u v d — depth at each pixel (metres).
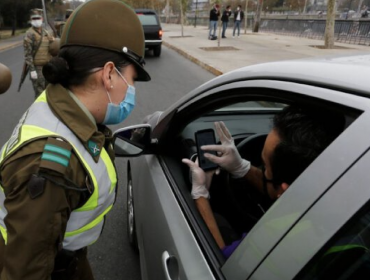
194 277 1.04
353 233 0.67
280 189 1.17
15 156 0.79
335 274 0.71
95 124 0.96
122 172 3.47
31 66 5.12
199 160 1.56
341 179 0.69
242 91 1.27
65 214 0.83
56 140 0.81
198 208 1.40
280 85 1.06
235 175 1.53
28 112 0.93
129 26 0.93
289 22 21.38
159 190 1.58
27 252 0.78
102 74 0.90
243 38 18.14
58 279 1.08
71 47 0.89
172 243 1.24
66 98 0.89
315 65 1.06
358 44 15.19
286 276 0.74
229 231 1.46
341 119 0.85
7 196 0.80
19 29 39.75
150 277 1.49
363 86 0.82
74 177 0.83
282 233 0.78
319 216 0.71
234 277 0.90
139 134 1.83
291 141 1.05
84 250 1.23
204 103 1.57
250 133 2.10
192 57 10.92
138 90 7.23
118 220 2.74
